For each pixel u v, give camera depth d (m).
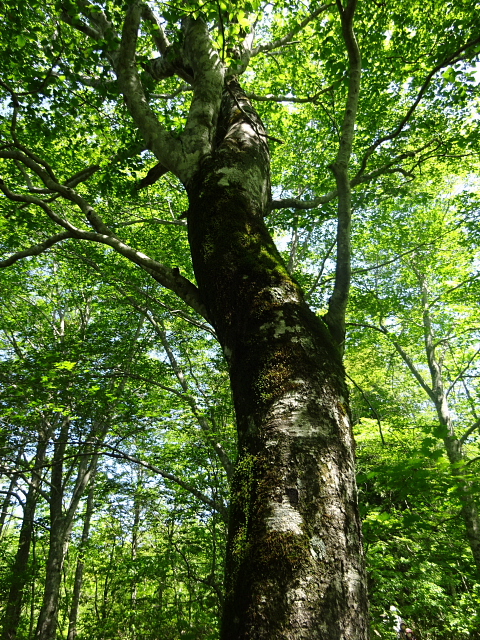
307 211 7.28
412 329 11.75
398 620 7.34
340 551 1.09
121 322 9.95
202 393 7.57
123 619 9.43
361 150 8.08
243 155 2.30
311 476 1.18
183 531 7.47
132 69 2.93
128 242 8.32
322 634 0.95
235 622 1.03
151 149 2.68
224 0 3.13
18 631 10.78
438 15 6.49
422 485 2.99
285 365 1.41
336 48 6.04
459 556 6.44
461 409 12.37
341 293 2.32
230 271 1.75
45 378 6.02
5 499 11.25
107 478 10.09
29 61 5.25
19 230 7.92
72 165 7.76
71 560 11.89
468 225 9.94
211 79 2.78
